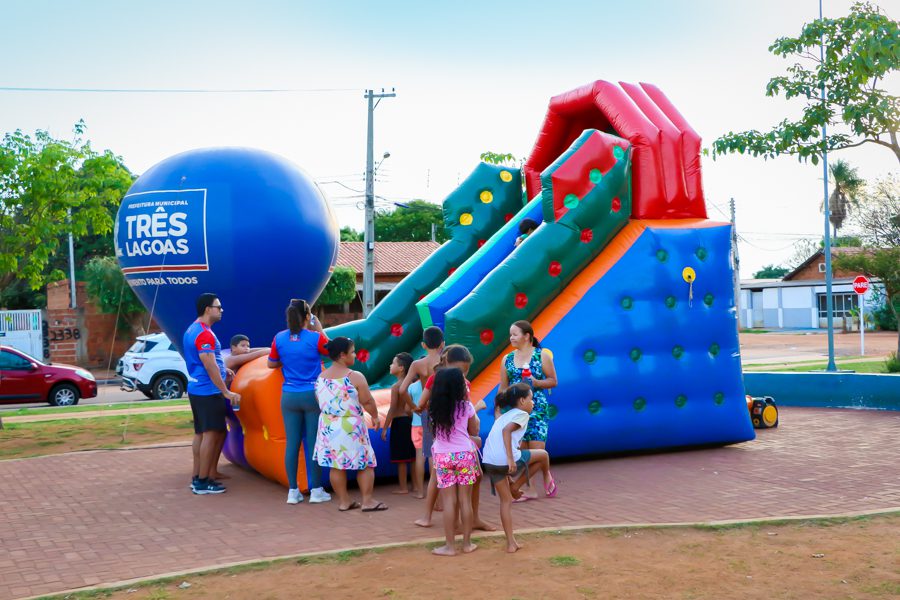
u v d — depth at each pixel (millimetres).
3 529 7188
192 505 8023
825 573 5422
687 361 10016
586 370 9414
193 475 8914
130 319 36906
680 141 10500
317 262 10867
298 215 10523
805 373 15180
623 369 9617
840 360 27672
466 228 11422
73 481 9414
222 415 8594
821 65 9883
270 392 8406
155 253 10344
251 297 10508
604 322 9555
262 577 5625
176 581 5594
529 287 9234
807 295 57688
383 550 6160
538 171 11859
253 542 6570
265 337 10953
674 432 9922
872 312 50375
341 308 40188
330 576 5605
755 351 36156
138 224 10422
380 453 8633
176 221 10227
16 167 16578
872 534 6297
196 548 6438
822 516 6789
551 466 9383
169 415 16359
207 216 10180
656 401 9820
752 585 5227
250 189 10344
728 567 5582
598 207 9625
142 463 10578
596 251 9758
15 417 17062
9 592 5477
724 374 10258
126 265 10719
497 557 5930
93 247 48094
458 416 6113
